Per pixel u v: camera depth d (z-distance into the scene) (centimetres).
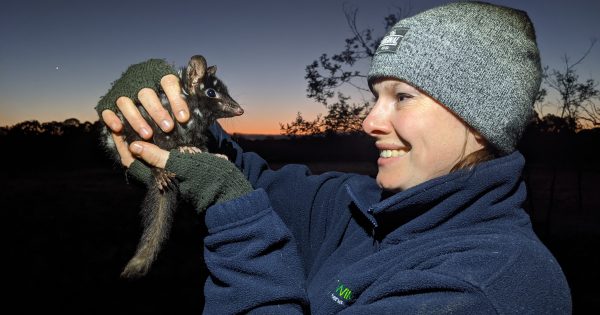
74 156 1992
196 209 66
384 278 56
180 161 64
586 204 870
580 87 466
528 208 821
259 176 92
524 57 57
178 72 106
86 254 489
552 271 49
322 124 498
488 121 55
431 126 57
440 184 56
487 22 57
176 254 460
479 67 55
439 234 57
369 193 75
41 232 621
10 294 356
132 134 78
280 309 55
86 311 322
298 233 85
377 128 61
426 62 56
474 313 46
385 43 62
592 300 344
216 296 58
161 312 321
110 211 826
